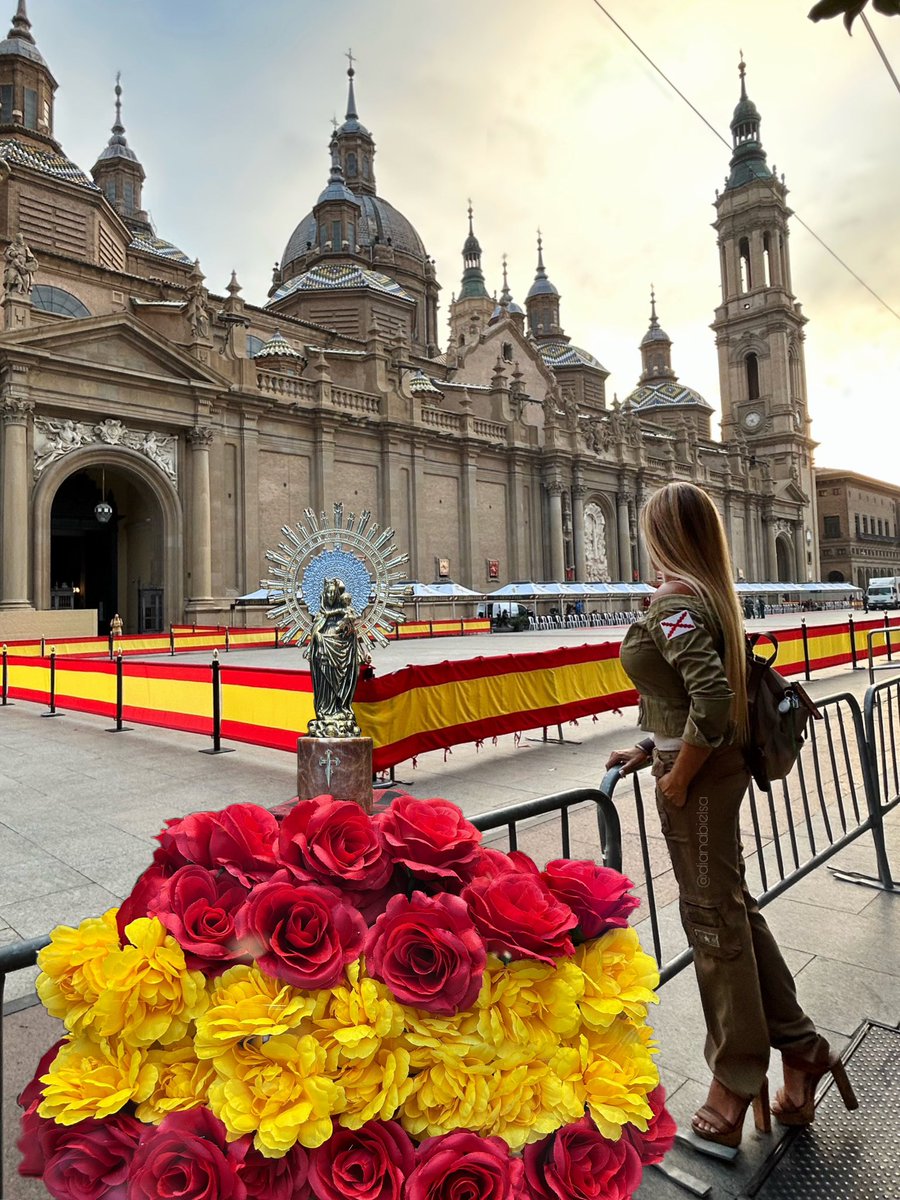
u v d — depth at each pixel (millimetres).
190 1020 1612
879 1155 2504
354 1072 1564
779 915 4422
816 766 4598
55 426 28484
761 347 78062
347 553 5137
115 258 38906
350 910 1729
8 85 37406
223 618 32500
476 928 1765
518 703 9086
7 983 3928
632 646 2621
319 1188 1456
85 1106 1513
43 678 14969
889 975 3682
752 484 71312
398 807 2010
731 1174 2451
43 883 5078
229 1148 1478
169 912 1711
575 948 1950
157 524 32438
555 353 69875
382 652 23906
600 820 2967
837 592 78562
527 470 49531
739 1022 2523
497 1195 1500
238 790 7688
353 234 55438
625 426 58375
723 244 80125
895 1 1775
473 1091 1591
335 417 37938
